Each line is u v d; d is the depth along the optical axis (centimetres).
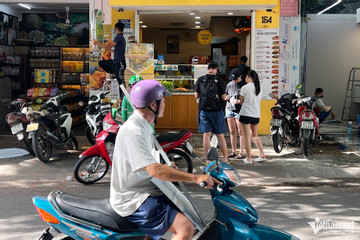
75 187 789
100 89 1232
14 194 741
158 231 339
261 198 716
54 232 362
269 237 344
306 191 767
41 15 1889
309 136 999
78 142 1223
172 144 768
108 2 1216
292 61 1228
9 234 546
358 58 1670
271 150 1108
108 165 822
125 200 338
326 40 1672
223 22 1766
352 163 945
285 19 1221
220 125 901
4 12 1720
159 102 340
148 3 1105
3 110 1412
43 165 948
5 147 1131
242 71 1180
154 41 1938
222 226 356
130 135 329
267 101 1191
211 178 341
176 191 347
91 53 1226
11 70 1803
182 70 1222
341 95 1680
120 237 341
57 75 1712
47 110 1030
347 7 1670
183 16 1502
